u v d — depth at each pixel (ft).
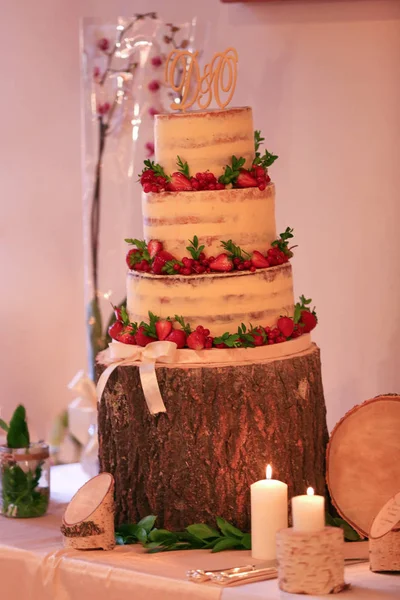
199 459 7.28
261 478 7.32
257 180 7.47
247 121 7.55
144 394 7.29
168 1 10.72
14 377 12.16
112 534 7.17
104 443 7.70
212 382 7.20
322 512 6.18
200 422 7.25
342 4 9.43
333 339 9.82
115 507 7.64
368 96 9.35
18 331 12.10
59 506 8.63
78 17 11.43
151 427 7.39
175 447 7.32
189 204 7.37
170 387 7.27
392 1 9.14
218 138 7.40
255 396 7.26
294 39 9.77
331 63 9.55
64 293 11.86
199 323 7.35
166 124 7.48
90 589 6.69
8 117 11.87
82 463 9.78
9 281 12.07
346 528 7.52
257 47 10.07
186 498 7.34
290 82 9.85
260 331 7.38
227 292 7.30
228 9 10.19
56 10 11.52
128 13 11.05
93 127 10.43
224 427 7.25
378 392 9.50
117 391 7.52
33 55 11.68
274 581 6.38
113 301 10.48
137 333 7.47
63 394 11.96
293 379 7.39
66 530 7.12
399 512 6.54
